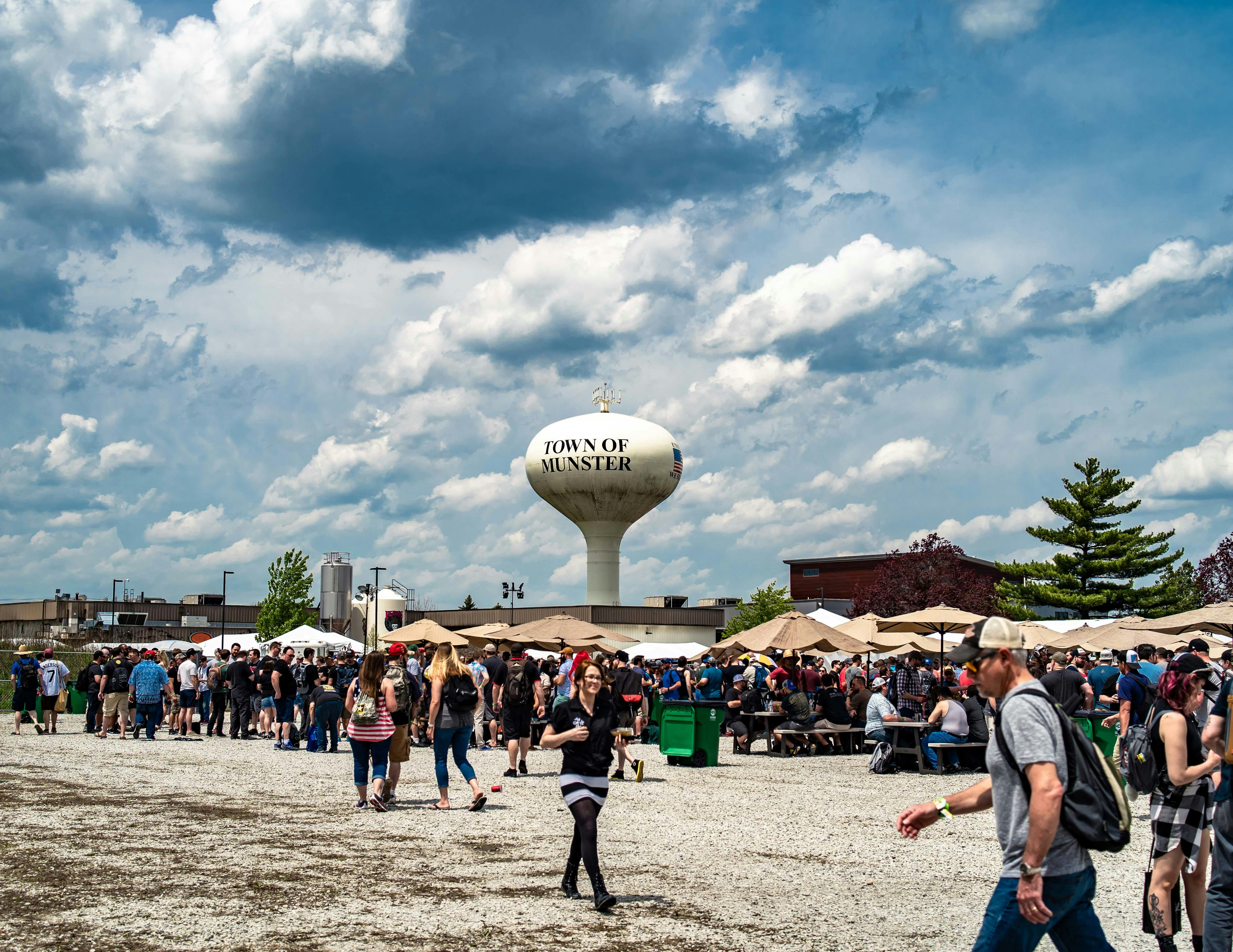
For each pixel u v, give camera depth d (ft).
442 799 43.42
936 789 53.78
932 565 228.63
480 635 108.37
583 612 225.56
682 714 65.87
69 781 51.37
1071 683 58.29
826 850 35.04
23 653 83.82
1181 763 21.50
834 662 115.44
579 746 26.91
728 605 316.60
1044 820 14.51
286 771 58.03
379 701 42.86
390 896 27.35
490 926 24.43
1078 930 15.65
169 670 88.07
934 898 27.81
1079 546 191.62
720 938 23.57
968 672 16.30
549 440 235.61
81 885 28.19
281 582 201.98
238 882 28.76
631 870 31.07
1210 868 28.19
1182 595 220.43
